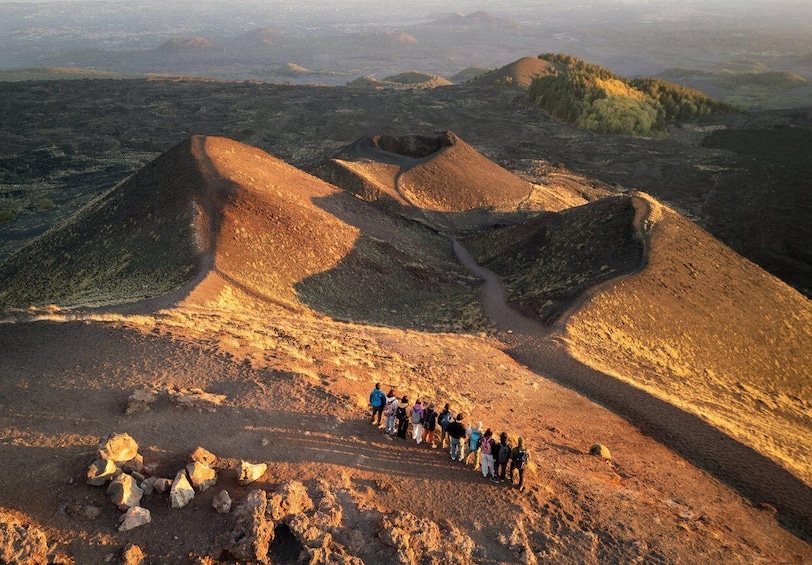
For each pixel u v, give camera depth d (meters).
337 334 32.75
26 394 18.25
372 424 19.48
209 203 47.34
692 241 48.88
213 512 13.69
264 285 40.72
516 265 54.84
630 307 39.62
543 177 104.31
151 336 23.69
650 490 20.36
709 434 26.67
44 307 30.38
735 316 41.59
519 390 28.38
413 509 15.65
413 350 32.31
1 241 75.56
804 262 78.94
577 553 15.09
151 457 15.35
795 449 27.55
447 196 79.62
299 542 13.13
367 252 52.34
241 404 18.92
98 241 46.66
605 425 26.16
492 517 15.87
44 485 13.85
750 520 20.06
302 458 16.64
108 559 12.18
